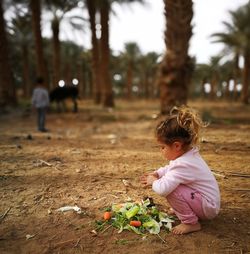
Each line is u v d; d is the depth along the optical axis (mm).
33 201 3357
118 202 3312
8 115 14500
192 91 55219
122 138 7488
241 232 2668
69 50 46125
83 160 5125
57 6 20906
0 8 16109
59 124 11438
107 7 18234
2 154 5566
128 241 2537
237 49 26328
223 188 3736
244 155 5340
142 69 53250
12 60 32750
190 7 8945
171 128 2592
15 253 2385
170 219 2852
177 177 2541
